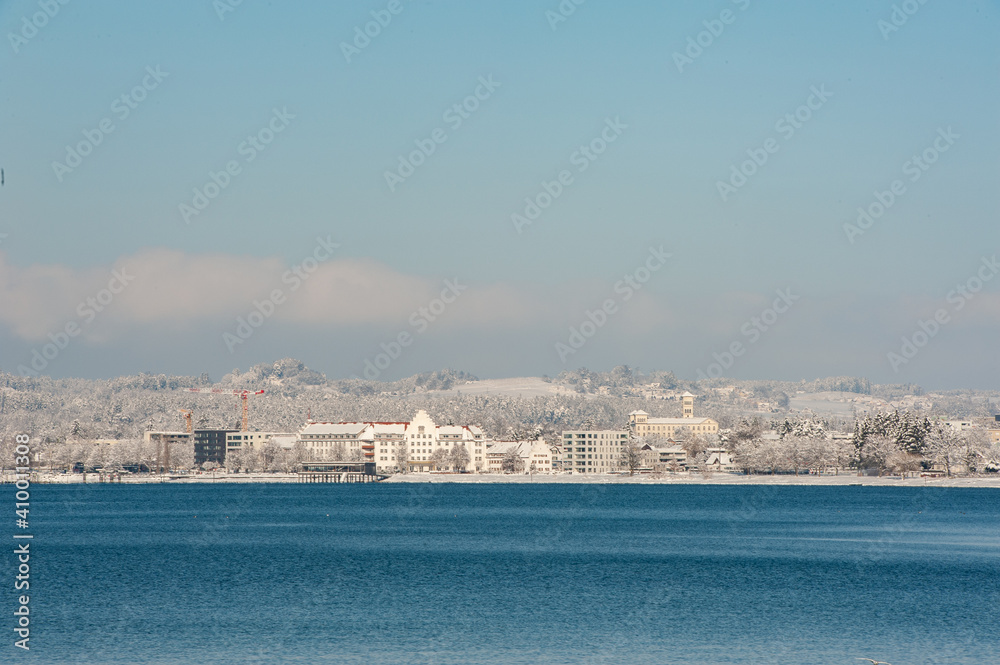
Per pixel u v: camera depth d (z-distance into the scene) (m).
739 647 165.62
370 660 156.25
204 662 154.75
